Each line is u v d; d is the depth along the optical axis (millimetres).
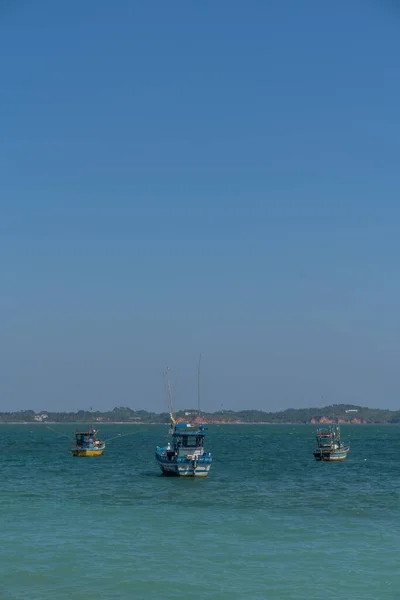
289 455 161250
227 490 83500
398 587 41531
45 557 47719
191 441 98188
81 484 89625
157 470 112625
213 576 43500
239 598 39469
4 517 62594
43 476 101438
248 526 58719
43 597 39469
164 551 49438
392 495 79938
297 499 75625
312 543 52219
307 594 40219
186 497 76562
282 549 50188
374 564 46281
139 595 39938
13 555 48188
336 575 43812
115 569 44875
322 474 107875
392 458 151000
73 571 44438
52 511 65938
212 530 56906
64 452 170125
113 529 57094
